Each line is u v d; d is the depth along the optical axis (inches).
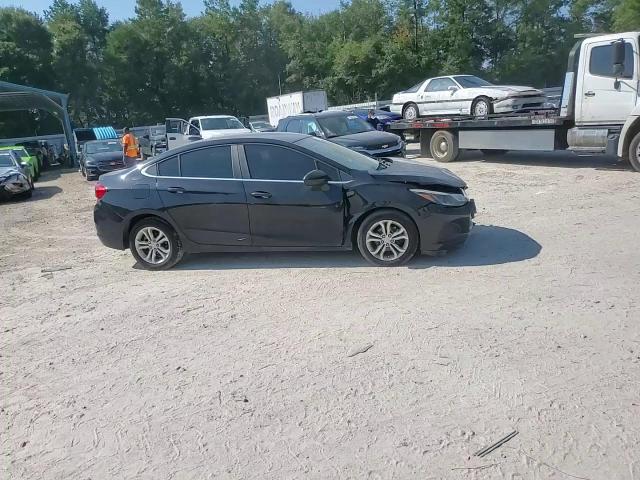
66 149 1343.5
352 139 522.3
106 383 161.9
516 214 334.0
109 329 201.8
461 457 116.9
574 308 184.5
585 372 145.1
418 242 244.4
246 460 122.1
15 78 2346.2
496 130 553.3
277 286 234.1
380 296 211.3
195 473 119.3
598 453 114.5
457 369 151.9
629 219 298.8
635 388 136.2
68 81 2459.4
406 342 170.6
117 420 142.3
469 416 130.6
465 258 251.3
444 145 616.4
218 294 230.5
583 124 464.4
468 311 189.5
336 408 138.6
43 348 190.2
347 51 2359.7
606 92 443.8
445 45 2384.4
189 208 263.3
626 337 161.8
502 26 2370.8
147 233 273.9
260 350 174.1
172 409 144.9
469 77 700.7
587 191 387.2
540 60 2310.5
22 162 685.3
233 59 2741.1
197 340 185.6
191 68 2635.3
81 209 515.8
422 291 212.8
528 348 159.9
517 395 137.3
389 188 241.4
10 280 278.8
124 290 247.1
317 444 125.3
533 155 619.8
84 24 2783.0
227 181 260.1
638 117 422.9
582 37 463.8
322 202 248.1
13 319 221.0
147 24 2608.3
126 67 2568.9
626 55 429.7
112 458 127.2
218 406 144.3
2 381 168.4
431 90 717.3
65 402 153.5
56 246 355.3
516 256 248.4
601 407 129.5
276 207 253.6
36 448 133.6
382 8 2578.7
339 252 276.4
